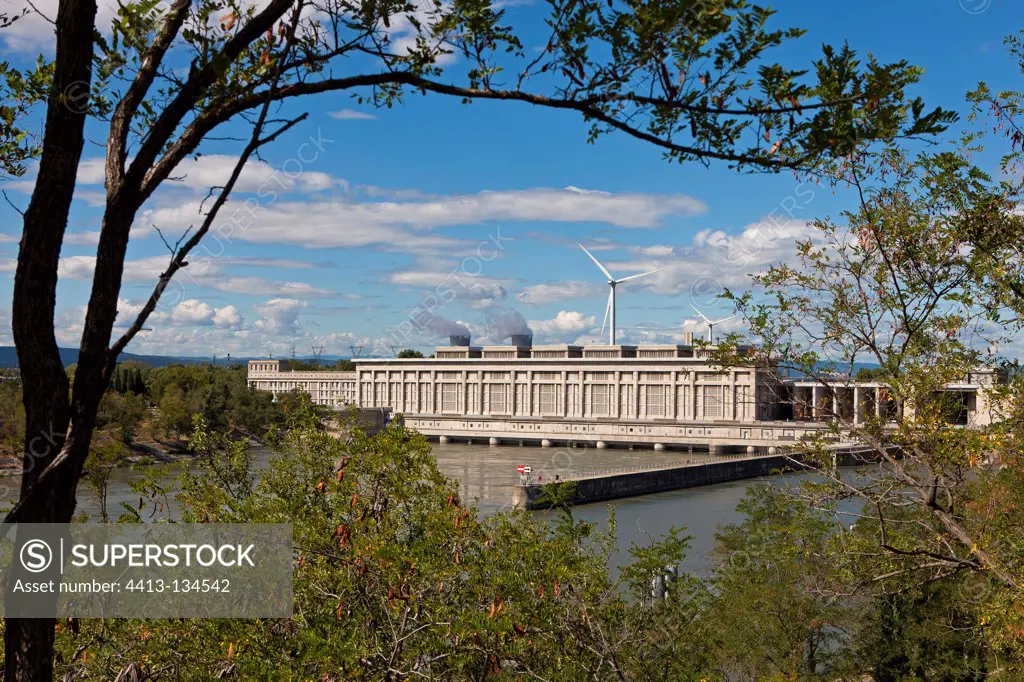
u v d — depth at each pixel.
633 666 25.48
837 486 23.27
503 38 7.14
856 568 25.31
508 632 19.62
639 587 28.03
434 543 19.95
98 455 22.31
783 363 23.28
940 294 21.64
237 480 24.42
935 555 22.31
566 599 23.52
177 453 140.50
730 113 6.68
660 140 6.96
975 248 21.38
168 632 19.84
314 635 17.84
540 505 112.88
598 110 6.94
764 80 6.54
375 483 21.44
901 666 41.91
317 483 20.91
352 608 20.19
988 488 25.31
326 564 20.38
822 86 6.52
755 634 39.31
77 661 19.17
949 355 21.72
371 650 18.84
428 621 19.59
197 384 189.62
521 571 21.48
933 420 20.88
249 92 6.78
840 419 22.59
